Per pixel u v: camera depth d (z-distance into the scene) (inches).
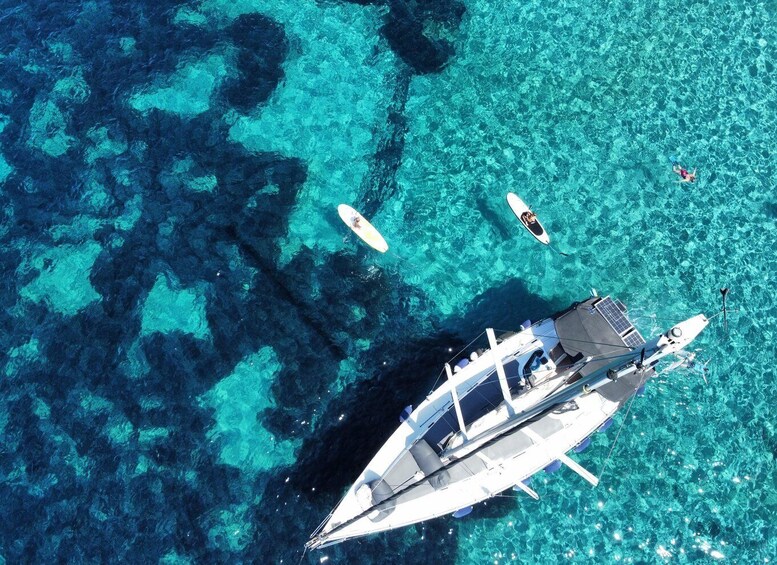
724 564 645.9
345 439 684.1
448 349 723.4
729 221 772.0
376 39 858.8
